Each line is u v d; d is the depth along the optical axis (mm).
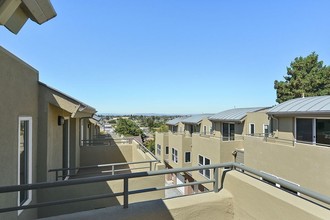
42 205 2711
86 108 5789
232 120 17938
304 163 8242
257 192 2850
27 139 4484
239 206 3189
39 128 5004
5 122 3453
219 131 20688
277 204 2551
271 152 9914
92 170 9203
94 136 18875
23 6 1589
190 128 27656
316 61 20328
